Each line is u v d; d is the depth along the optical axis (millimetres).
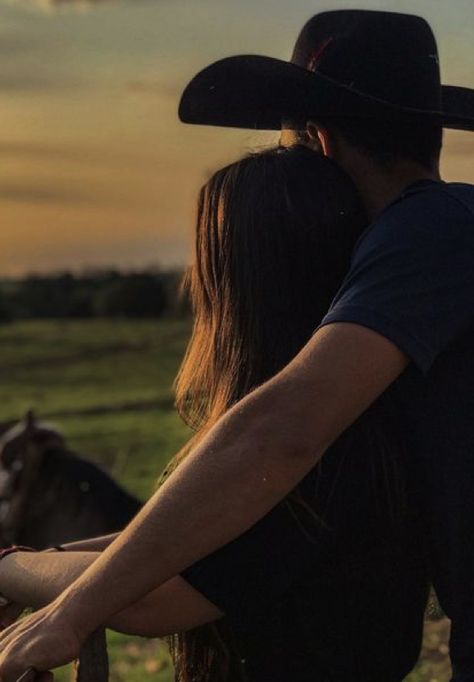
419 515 2141
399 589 2203
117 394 38688
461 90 2555
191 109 2201
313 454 1917
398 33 2203
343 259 2186
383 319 1932
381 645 2223
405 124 2182
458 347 2031
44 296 73875
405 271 1971
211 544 1917
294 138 2322
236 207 2197
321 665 2203
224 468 1903
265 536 2092
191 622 2102
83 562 2205
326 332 1951
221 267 2217
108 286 73250
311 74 2123
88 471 7688
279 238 2176
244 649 2223
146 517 1933
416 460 2100
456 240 2004
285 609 2197
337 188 2189
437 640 6672
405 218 2025
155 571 1930
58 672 8180
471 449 2051
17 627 2025
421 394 2061
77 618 1956
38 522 7703
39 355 53406
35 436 7781
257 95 2154
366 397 1932
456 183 2137
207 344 2252
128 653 8789
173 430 27406
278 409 1914
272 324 2178
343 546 2152
